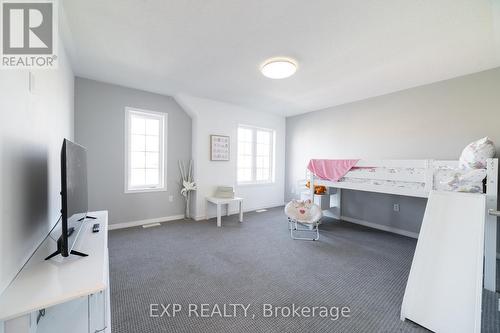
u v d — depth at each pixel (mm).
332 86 3221
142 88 3459
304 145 4922
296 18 1723
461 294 1360
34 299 820
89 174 3131
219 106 4176
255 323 1460
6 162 921
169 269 2168
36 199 1301
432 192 1658
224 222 3852
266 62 2457
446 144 2916
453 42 2027
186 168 4070
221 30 1901
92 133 3137
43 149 1460
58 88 1919
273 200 5207
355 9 1608
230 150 4371
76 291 877
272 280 2000
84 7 1615
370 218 3785
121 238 2979
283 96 3744
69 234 1199
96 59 2484
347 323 1477
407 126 3291
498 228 2500
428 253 1549
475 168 2006
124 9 1641
